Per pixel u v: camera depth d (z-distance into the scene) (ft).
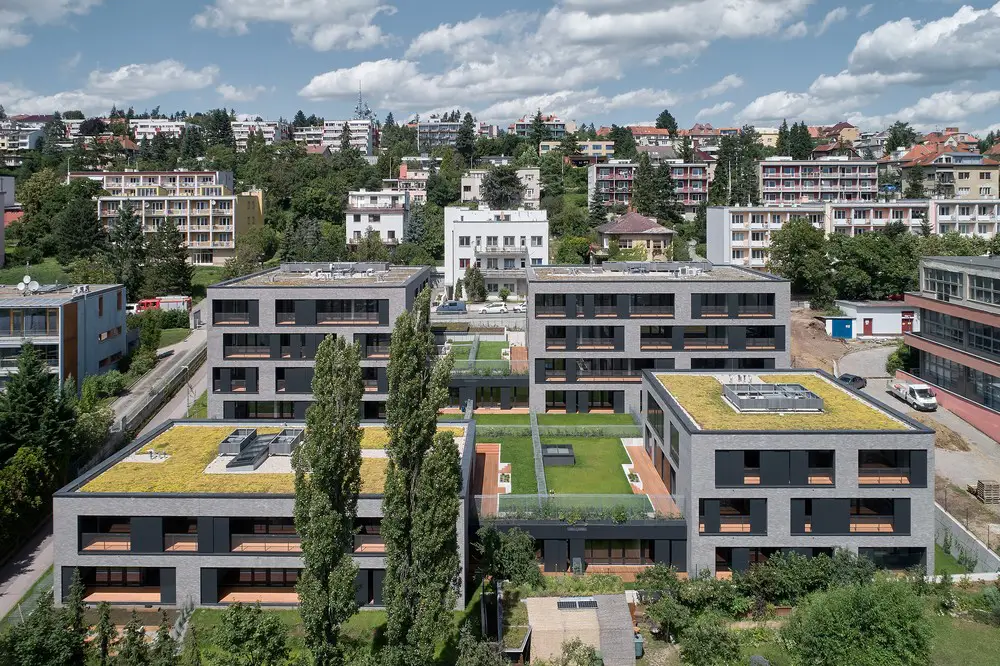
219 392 223.30
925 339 256.11
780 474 143.84
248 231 477.36
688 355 236.43
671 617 129.39
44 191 480.64
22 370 180.14
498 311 353.31
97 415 204.95
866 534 142.92
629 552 152.05
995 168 532.73
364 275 263.90
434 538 111.24
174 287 387.55
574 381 238.89
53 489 175.01
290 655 121.90
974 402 229.66
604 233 483.10
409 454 114.52
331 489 111.24
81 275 369.71
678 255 462.60
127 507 133.90
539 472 178.50
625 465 187.32
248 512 133.59
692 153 630.74
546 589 141.28
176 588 135.03
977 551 160.35
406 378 114.52
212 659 113.91
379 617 132.87
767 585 137.28
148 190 514.27
